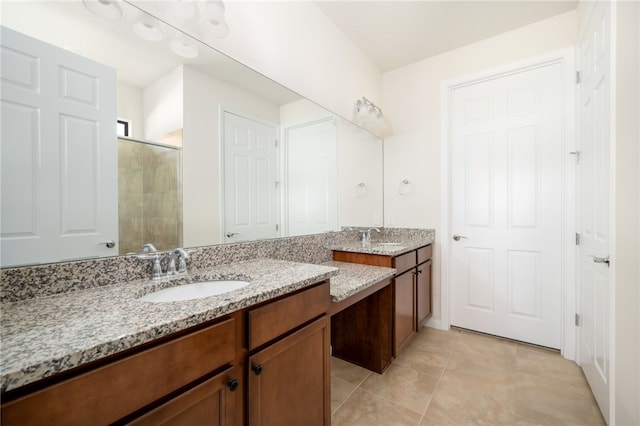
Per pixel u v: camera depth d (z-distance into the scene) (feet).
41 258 2.75
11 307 2.45
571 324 6.63
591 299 5.38
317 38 6.61
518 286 7.49
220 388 2.59
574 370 6.13
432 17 6.88
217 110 4.55
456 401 5.15
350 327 6.55
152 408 2.09
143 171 3.62
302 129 6.25
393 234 9.27
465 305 8.26
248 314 2.85
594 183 5.17
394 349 6.18
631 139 3.92
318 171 6.75
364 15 6.82
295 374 3.44
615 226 4.12
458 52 8.16
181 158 4.06
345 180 7.73
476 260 8.07
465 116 8.22
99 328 1.99
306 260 6.31
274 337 3.14
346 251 6.84
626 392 3.97
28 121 2.68
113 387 1.87
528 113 7.34
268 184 5.49
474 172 8.09
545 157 7.14
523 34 7.23
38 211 2.74
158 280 3.41
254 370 2.87
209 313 2.39
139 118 3.57
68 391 1.68
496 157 7.78
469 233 8.18
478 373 6.05
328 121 7.02
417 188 8.86
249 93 5.06
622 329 4.05
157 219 3.75
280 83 5.68
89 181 3.11
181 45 4.03
